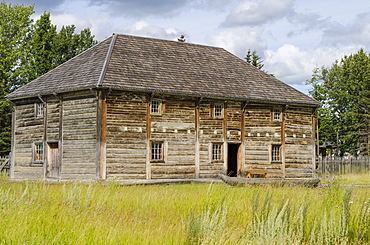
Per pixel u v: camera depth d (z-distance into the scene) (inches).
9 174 1233.4
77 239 396.2
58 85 1129.4
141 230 451.2
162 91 1104.8
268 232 377.4
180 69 1239.5
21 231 400.5
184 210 576.7
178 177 1140.5
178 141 1149.7
